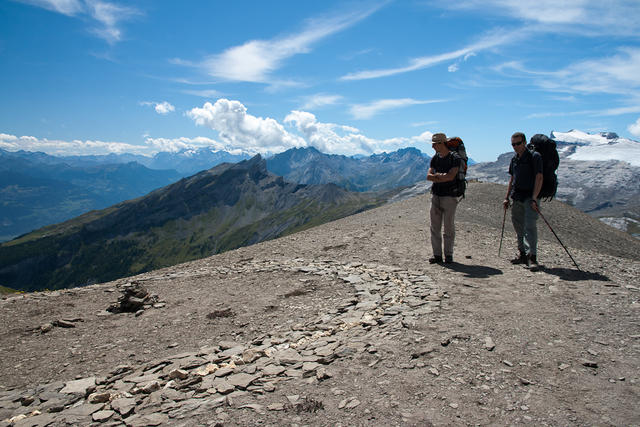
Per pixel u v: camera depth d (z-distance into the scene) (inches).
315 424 153.9
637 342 211.6
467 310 275.0
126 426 172.7
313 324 300.4
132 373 252.5
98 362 287.0
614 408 153.7
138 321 378.3
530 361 196.5
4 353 315.6
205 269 579.5
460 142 418.0
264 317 343.0
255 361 237.6
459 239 589.6
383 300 330.3
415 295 323.9
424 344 220.8
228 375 218.5
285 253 625.9
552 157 385.1
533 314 262.8
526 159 394.3
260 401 177.9
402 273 409.1
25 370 281.1
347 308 325.4
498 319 255.9
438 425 147.7
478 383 177.3
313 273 468.8
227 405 177.8
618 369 184.7
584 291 307.4
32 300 474.9
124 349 309.1
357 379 189.2
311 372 204.5
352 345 231.1
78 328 372.2
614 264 401.7
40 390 235.8
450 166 414.3
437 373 187.0
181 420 169.5
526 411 154.7
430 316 265.6
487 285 339.3
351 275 434.9
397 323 261.1
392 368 196.7
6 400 227.9
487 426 146.3
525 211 398.3
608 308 266.7
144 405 193.5
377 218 1048.2
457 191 414.9
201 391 200.5
